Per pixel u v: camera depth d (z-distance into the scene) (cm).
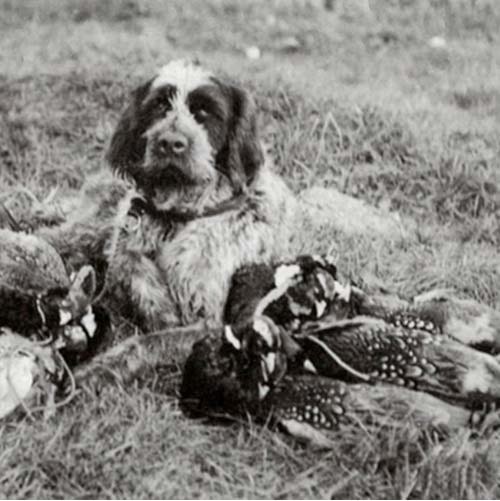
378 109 260
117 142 221
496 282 224
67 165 248
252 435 197
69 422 199
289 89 265
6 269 213
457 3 306
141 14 302
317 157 250
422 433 196
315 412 197
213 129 216
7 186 244
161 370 208
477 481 193
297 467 195
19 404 200
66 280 217
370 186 245
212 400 199
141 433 197
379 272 225
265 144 252
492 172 246
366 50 291
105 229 227
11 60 277
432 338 204
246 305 212
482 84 273
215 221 218
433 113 261
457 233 236
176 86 217
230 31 297
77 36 289
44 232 231
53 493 192
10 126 256
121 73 271
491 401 199
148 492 192
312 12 308
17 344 204
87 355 209
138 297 218
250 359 198
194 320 217
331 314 208
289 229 227
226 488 192
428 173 247
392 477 194
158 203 219
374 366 202
